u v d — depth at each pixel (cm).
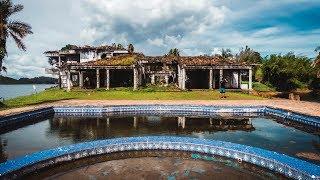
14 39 3164
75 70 4875
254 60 8606
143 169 1163
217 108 2688
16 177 1054
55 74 5775
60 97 3719
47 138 1711
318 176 944
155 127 2039
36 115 2395
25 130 1948
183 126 2075
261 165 1181
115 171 1141
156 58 4766
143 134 1816
